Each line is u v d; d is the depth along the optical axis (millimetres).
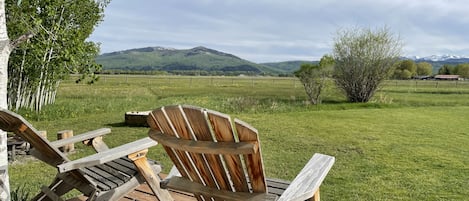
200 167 1645
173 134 1544
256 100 14008
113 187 2275
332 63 14180
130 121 7938
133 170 2420
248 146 1262
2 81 2098
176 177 1899
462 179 3973
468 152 5348
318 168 1908
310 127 7770
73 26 10180
